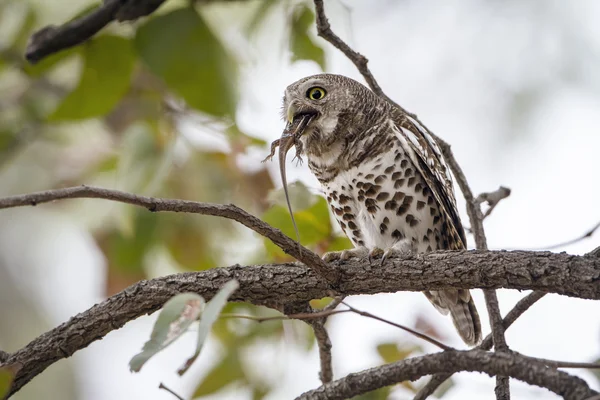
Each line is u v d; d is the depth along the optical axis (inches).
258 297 314.3
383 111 416.8
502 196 351.9
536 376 249.4
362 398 346.3
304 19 414.3
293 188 363.6
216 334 429.4
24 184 521.0
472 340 416.2
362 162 404.8
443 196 406.3
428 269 300.5
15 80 531.2
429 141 414.6
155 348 240.7
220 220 467.8
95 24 379.2
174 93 412.8
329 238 378.9
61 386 713.0
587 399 235.3
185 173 456.8
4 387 272.2
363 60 342.6
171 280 306.7
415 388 362.3
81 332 303.6
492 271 286.8
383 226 407.5
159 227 461.4
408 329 269.0
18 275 741.3
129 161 434.3
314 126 412.2
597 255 275.6
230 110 408.2
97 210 463.5
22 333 725.3
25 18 502.6
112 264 469.1
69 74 541.0
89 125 521.0
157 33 400.5
